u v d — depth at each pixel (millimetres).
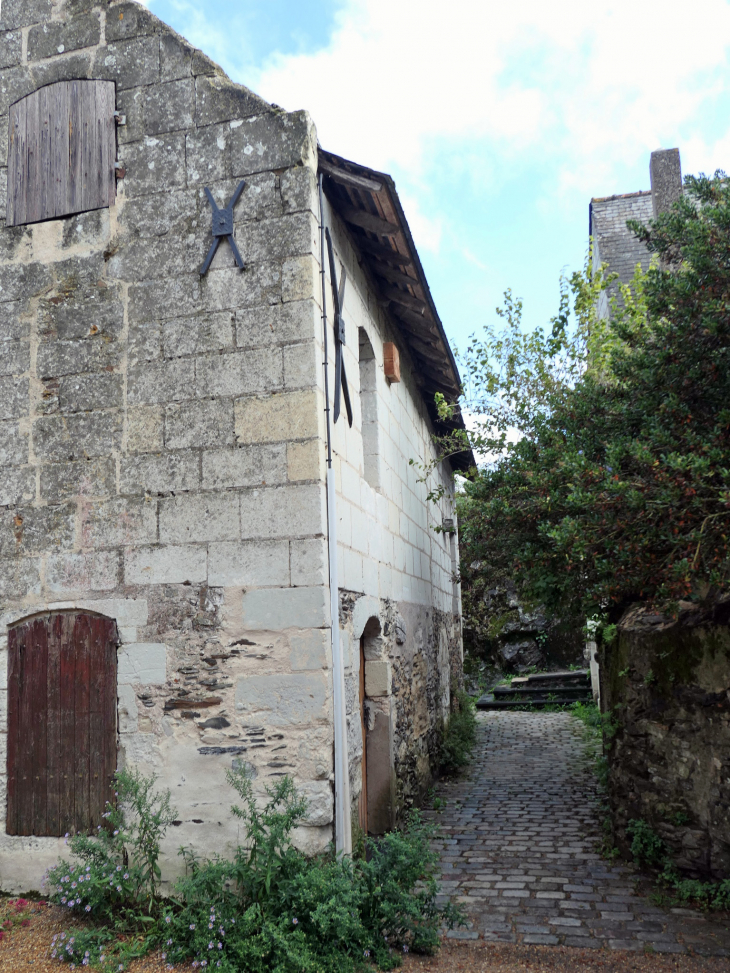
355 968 3723
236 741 4398
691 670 4875
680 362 5086
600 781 7367
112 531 4797
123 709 4574
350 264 5895
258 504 4590
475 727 11352
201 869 4172
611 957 3879
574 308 8000
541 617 16594
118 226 5105
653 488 4633
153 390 4875
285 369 4668
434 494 8625
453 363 8383
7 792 4719
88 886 4102
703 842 4711
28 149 5402
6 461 5062
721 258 4969
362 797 5512
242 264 4824
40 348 5121
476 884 4996
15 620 4863
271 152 4887
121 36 5305
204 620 4559
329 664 4422
